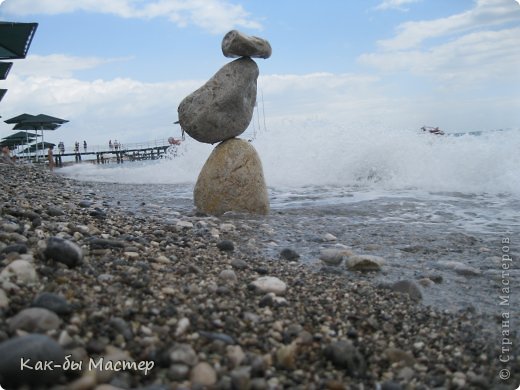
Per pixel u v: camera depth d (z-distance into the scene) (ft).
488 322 9.09
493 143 30.50
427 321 8.98
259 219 18.74
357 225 18.45
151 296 8.14
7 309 6.77
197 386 5.81
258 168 19.53
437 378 6.94
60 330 6.43
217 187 19.11
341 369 6.88
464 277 11.96
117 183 36.78
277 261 12.82
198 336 7.05
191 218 18.10
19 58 40.65
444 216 20.29
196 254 12.10
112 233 13.14
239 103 18.85
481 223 18.79
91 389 5.45
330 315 8.68
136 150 122.72
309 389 6.25
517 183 27.50
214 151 19.63
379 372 7.04
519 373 7.20
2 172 35.50
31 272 7.98
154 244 12.41
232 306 8.37
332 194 27.40
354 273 12.05
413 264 13.08
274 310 8.54
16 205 15.30
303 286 10.27
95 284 8.29
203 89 18.88
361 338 7.95
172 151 49.37
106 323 6.89
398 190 28.35
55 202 18.66
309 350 7.29
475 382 6.84
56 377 5.48
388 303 9.71
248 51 18.63
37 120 79.05
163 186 33.86
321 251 13.53
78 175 46.88
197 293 8.75
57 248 8.94
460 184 29.17
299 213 20.93
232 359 6.51
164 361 6.27
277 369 6.68
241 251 13.69
